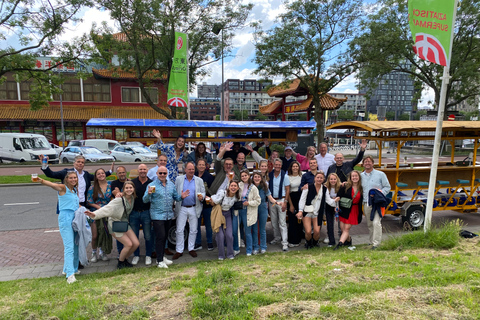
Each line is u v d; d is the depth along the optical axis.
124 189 4.94
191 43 17.78
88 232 4.95
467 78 18.80
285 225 6.10
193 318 2.93
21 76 17.66
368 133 7.85
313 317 2.79
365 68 19.28
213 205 5.61
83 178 5.64
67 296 3.78
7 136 20.52
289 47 16.78
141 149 22.59
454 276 3.64
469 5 17.00
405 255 4.83
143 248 6.43
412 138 7.35
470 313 2.80
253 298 3.23
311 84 19.05
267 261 5.14
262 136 7.39
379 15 17.88
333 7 16.31
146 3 15.22
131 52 18.36
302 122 6.93
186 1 16.39
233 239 5.91
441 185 7.74
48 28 14.95
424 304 3.02
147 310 3.17
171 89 13.47
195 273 4.49
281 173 6.27
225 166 5.71
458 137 7.76
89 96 31.84
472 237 5.79
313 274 4.03
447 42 5.12
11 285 4.44
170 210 5.41
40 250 6.28
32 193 12.02
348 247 5.90
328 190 6.11
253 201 5.64
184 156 6.75
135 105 32.72
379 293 3.26
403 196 7.86
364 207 6.02
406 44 17.66
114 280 4.48
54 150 21.27
